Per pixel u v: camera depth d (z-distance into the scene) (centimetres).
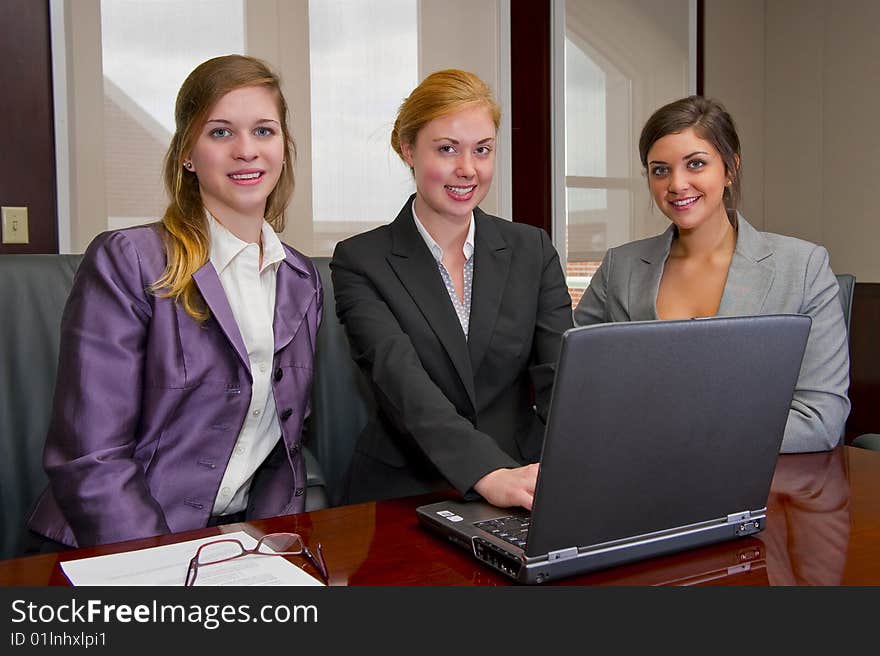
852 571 93
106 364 136
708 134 184
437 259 167
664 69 362
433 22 298
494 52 314
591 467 87
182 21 249
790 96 389
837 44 365
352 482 168
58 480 130
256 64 153
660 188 192
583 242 342
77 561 96
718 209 193
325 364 198
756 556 98
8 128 221
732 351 92
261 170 150
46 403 168
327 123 279
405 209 172
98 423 133
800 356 98
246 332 151
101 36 237
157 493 142
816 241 380
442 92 154
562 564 90
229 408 147
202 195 155
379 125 289
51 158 229
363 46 284
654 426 89
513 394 171
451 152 156
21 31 221
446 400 135
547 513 87
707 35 377
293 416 156
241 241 154
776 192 399
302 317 160
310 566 95
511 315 167
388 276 164
